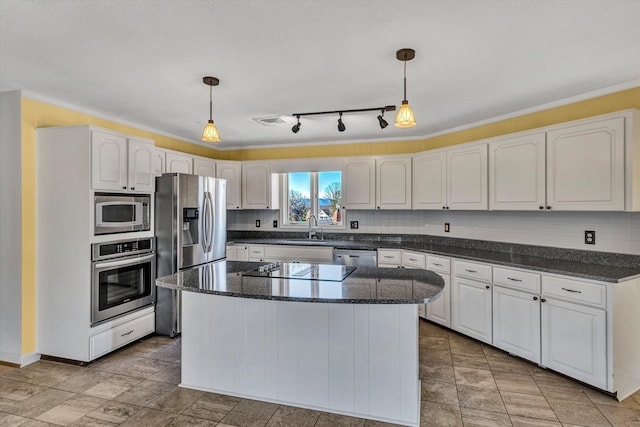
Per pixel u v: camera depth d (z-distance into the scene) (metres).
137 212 3.39
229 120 3.92
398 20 1.86
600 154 2.62
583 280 2.48
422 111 3.54
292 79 2.69
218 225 4.19
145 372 2.82
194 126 4.22
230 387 2.47
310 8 1.75
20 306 2.95
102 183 3.02
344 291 2.04
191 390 2.53
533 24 1.90
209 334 2.52
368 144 4.93
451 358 3.05
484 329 3.24
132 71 2.54
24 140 2.96
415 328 2.13
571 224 3.12
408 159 4.48
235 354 2.45
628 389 2.43
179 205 3.61
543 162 2.99
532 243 3.44
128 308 3.30
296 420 2.17
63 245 2.99
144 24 1.90
